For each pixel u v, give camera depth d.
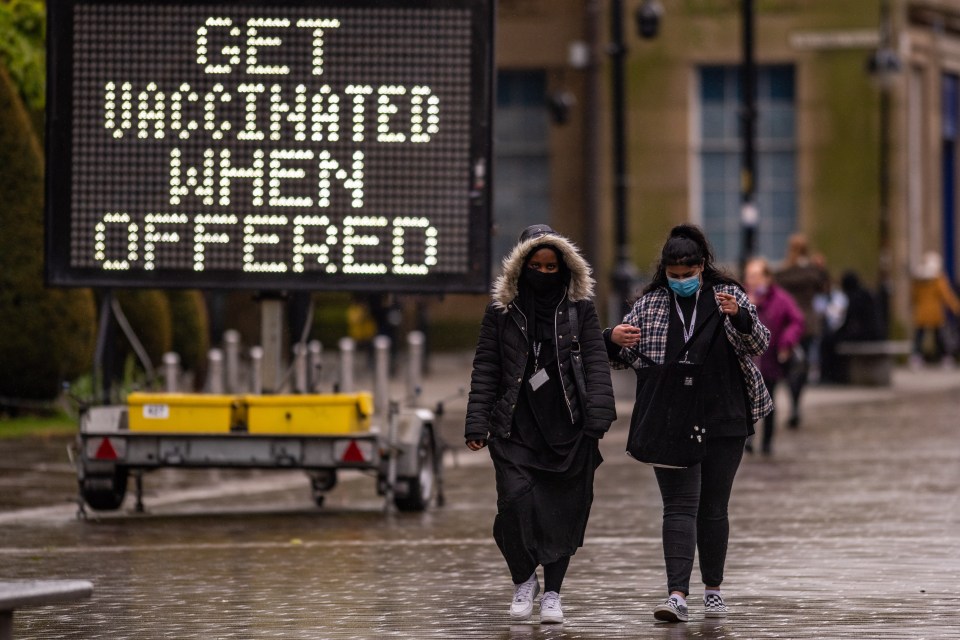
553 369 21.72
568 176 86.44
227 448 33.62
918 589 23.92
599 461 21.88
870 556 27.23
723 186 86.31
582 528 21.73
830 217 86.06
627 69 85.81
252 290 34.50
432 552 28.64
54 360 51.41
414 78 34.53
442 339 87.06
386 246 34.53
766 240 86.75
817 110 85.94
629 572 26.11
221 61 34.50
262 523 33.00
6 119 50.94
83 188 34.47
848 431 51.84
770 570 25.86
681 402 21.61
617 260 66.00
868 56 85.62
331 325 85.81
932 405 62.09
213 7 34.44
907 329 88.19
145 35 34.44
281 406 33.53
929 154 93.25
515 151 87.06
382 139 34.53
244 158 34.50
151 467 34.09
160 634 21.25
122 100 34.47
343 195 34.53
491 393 21.84
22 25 50.97
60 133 34.47
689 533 21.84
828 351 71.75
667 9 85.81
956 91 97.44
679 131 85.62
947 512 32.97
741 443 22.19
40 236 51.38
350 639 20.70
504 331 21.84
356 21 34.53
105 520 33.53
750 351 22.02
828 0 85.81
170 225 34.47
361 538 30.59
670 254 21.84
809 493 36.47
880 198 85.50
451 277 34.53
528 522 21.56
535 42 86.25
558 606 21.67
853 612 22.08
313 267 34.53
